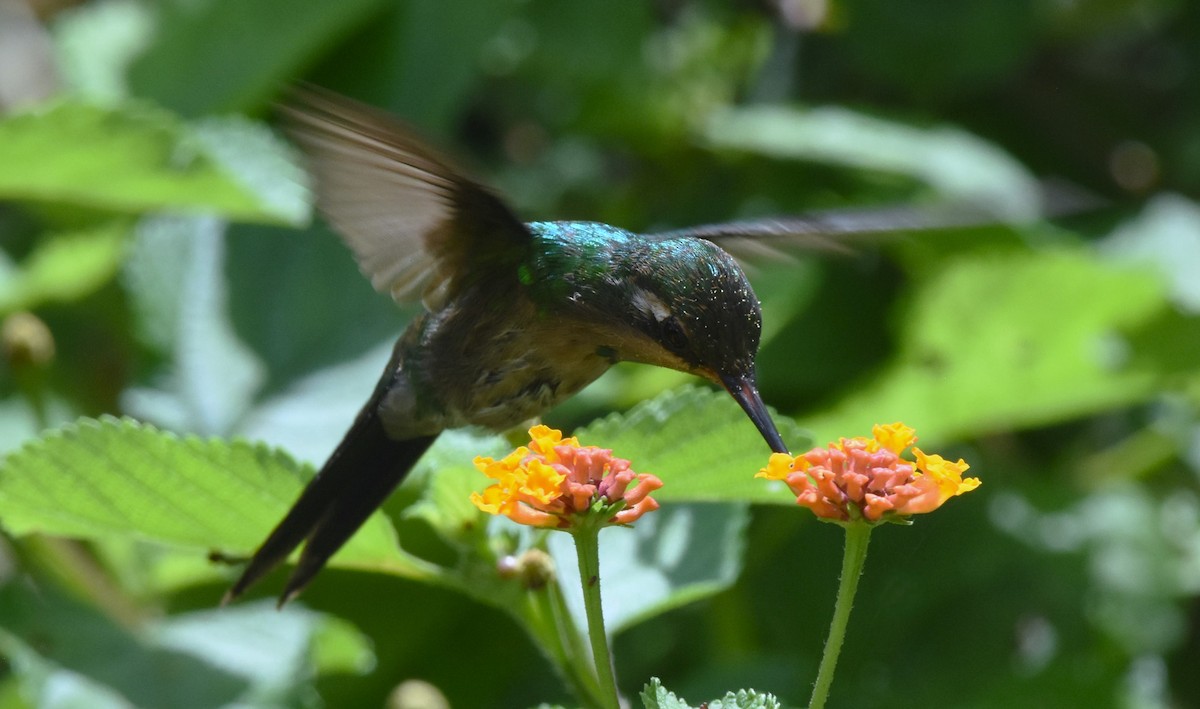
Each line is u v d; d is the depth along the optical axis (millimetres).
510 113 10836
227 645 7449
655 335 5492
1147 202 10719
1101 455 9906
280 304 8602
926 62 10281
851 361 9648
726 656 8477
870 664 8875
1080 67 11203
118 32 10188
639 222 10336
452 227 5793
